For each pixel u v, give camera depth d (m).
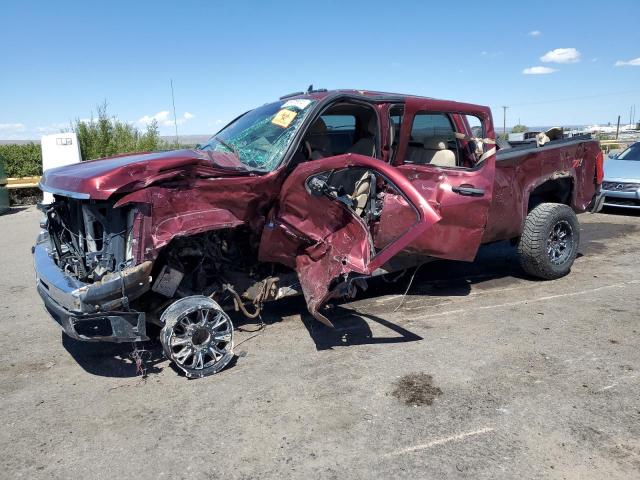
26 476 2.89
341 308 5.45
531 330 4.66
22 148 19.30
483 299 5.60
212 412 3.48
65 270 4.07
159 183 3.72
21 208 16.62
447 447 2.99
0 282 7.19
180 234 3.75
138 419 3.44
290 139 4.48
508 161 5.46
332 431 3.20
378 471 2.81
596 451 2.91
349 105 5.04
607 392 3.54
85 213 3.88
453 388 3.66
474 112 5.18
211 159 4.17
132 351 4.57
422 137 5.17
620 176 10.29
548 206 5.97
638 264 6.74
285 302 5.65
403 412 3.38
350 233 4.13
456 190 4.66
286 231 4.14
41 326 5.37
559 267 6.07
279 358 4.28
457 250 4.76
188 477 2.83
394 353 4.29
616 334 4.51
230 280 4.41
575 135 7.04
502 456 2.89
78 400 3.74
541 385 3.66
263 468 2.88
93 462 3.00
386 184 4.55
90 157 18.66
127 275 3.58
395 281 6.20
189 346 3.93
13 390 3.94
